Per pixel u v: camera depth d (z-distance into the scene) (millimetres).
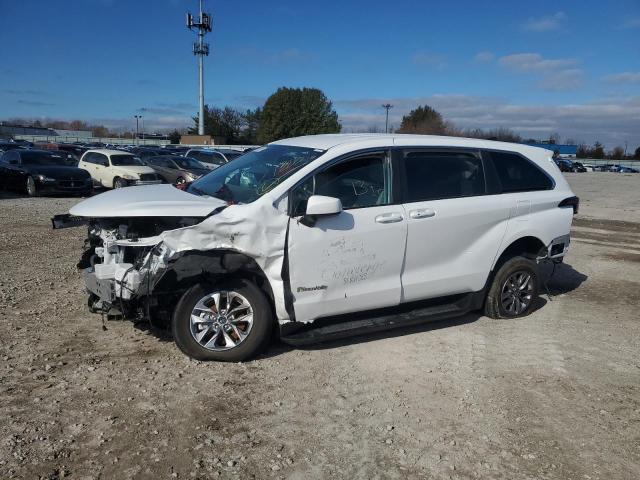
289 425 3668
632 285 7848
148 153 30734
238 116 82812
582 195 26531
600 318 6227
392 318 5121
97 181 21047
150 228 4668
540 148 6215
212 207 4562
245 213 4359
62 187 17594
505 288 5906
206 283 4395
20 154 18609
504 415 3924
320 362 4695
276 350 4898
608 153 113812
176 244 4262
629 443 3629
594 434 3719
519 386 4395
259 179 4836
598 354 5129
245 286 4449
